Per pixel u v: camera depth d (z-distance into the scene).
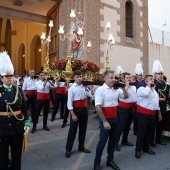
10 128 3.22
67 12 10.59
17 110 3.35
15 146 3.37
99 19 10.04
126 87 4.64
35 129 6.61
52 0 10.78
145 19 12.78
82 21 9.77
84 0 9.88
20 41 19.42
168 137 6.36
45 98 6.65
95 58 9.86
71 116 4.78
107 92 4.05
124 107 5.27
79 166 4.29
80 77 4.82
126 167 4.25
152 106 4.75
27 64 18.27
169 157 4.78
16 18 12.15
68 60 5.10
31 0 10.88
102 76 5.73
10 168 3.50
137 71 7.02
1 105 3.20
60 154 4.90
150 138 5.07
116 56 10.80
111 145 4.21
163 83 5.71
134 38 12.04
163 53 14.40
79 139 5.02
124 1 11.43
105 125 3.88
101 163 4.42
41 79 6.60
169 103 5.84
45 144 5.54
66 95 7.97
